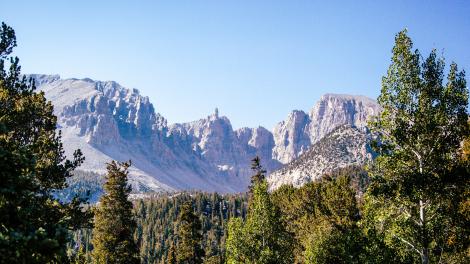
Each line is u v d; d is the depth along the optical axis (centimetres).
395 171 1938
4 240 932
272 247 3456
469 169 1800
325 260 4084
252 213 3550
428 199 1853
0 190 1031
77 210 2117
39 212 1438
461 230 1831
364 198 2020
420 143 1891
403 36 1941
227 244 3441
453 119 1888
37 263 1053
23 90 1955
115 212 4025
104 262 3866
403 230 1895
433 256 1947
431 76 1909
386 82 1964
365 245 2334
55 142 2011
